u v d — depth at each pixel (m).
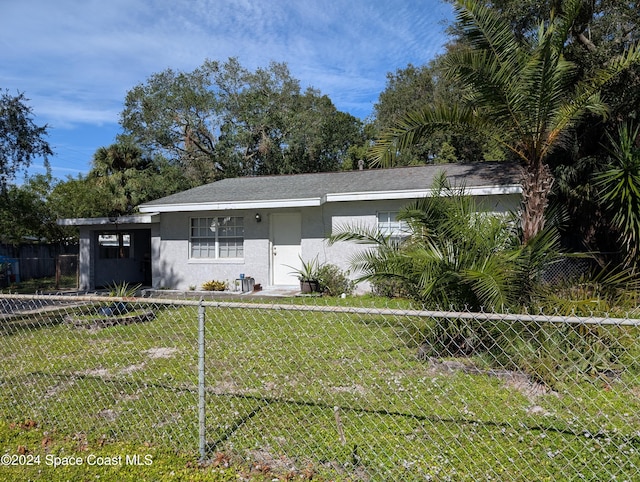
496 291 5.47
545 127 7.60
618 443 3.78
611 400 4.68
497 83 7.43
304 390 5.23
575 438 3.90
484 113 8.16
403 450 3.78
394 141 8.59
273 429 4.27
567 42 12.34
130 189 25.55
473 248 6.58
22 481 3.54
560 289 6.36
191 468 3.65
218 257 15.06
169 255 15.46
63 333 8.54
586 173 12.31
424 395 4.95
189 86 29.75
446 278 6.17
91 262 16.91
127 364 6.42
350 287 12.84
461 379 5.38
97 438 4.21
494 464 3.54
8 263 18.75
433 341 6.44
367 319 8.95
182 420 4.50
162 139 29.52
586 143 12.96
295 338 7.70
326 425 4.29
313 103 32.75
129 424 4.47
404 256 6.89
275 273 14.62
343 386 5.34
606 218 12.08
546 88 7.32
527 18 12.57
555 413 4.36
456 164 15.16
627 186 7.85
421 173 14.36
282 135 31.06
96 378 5.81
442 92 21.89
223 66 30.70
